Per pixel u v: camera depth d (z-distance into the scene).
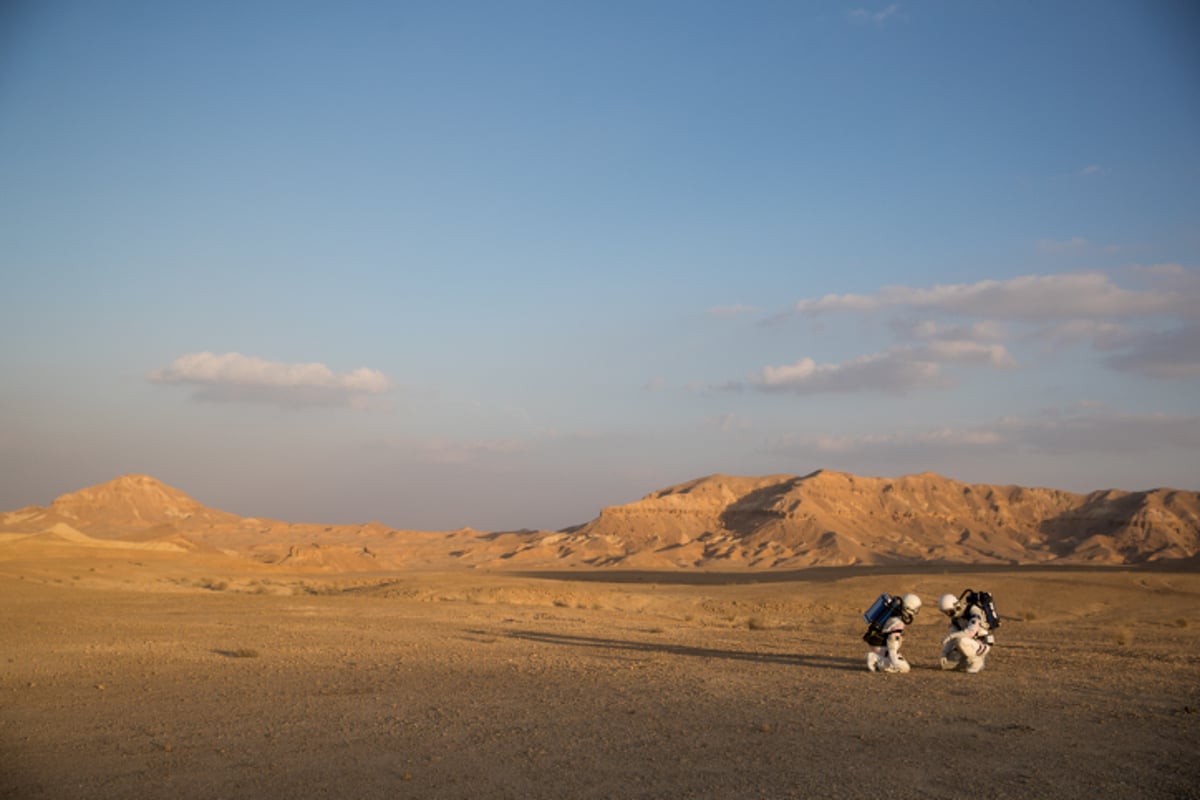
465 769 9.34
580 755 9.88
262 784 8.89
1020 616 39.84
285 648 21.27
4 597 36.84
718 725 11.49
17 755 10.25
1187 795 8.16
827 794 8.26
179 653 20.14
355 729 11.45
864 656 20.23
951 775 8.92
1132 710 12.53
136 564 80.06
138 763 9.82
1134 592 48.28
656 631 28.06
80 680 16.05
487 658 19.23
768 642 24.16
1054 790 8.36
